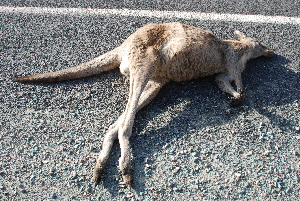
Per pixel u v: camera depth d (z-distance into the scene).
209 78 4.30
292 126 3.62
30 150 3.33
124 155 3.12
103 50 4.68
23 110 3.77
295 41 4.95
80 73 4.14
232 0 5.83
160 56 3.85
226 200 2.92
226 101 3.95
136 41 3.83
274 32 5.11
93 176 3.07
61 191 2.97
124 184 3.03
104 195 2.94
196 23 5.21
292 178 3.11
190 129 3.57
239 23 5.25
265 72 4.41
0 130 3.53
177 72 4.02
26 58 4.52
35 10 5.50
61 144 3.40
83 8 5.57
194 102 3.92
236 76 4.09
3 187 2.99
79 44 4.79
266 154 3.32
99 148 3.36
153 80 4.00
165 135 3.50
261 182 3.07
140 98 3.80
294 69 4.45
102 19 5.30
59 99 3.92
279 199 2.94
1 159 3.23
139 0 5.81
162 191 2.98
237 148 3.38
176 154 3.30
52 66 4.40
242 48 4.32
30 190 2.98
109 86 4.11
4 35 4.93
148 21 5.25
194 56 3.96
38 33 4.99
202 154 3.31
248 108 3.85
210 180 3.08
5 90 4.01
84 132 3.53
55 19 5.30
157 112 3.79
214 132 3.54
